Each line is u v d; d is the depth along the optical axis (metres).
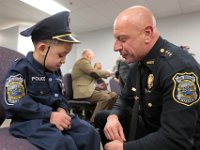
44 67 0.84
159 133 0.77
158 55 0.87
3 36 6.39
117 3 4.42
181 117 0.73
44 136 0.67
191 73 0.76
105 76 3.03
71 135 0.79
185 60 0.79
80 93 2.79
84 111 2.71
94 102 2.81
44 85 0.84
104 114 1.21
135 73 1.04
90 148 0.80
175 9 4.73
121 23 0.87
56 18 0.84
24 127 0.71
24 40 5.61
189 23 4.96
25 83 0.78
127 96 1.14
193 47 4.89
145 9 0.89
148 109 0.93
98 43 6.22
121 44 0.89
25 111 0.73
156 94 0.88
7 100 0.73
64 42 0.81
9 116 0.73
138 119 1.01
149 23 0.86
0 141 0.63
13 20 5.57
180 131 0.72
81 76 2.87
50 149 0.64
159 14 5.02
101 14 5.03
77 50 6.58
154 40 0.90
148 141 0.78
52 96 0.87
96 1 4.34
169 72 0.79
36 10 4.85
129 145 0.81
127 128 1.12
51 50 0.81
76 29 6.16
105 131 1.00
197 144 0.80
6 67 0.89
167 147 0.74
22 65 0.80
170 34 5.16
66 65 6.29
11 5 4.60
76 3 4.45
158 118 0.93
